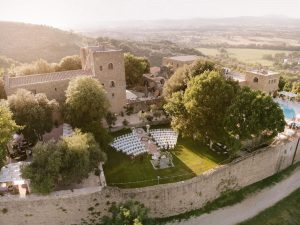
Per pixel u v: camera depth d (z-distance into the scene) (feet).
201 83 156.66
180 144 173.58
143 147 162.71
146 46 652.48
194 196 135.85
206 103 154.51
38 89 176.76
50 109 151.84
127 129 189.88
